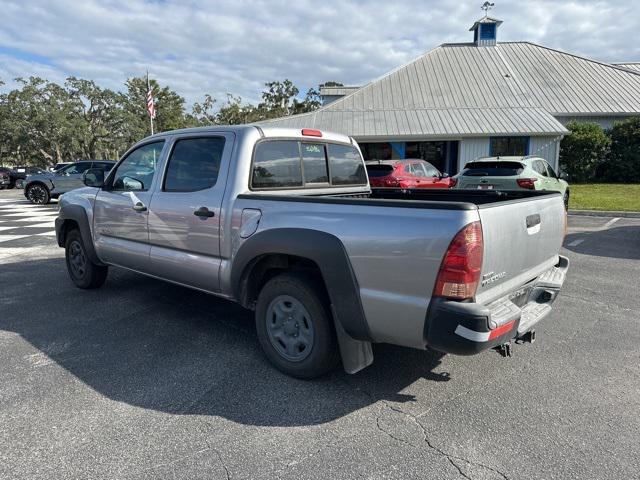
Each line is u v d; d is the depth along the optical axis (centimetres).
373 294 280
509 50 2833
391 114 2250
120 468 236
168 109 5719
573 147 2162
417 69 2664
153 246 438
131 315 475
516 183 998
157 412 290
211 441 260
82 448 253
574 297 532
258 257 340
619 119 2319
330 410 293
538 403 300
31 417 284
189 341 406
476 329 245
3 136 4462
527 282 327
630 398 306
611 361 363
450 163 2162
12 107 4281
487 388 321
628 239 883
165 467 237
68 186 1778
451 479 228
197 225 382
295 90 5462
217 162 377
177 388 321
